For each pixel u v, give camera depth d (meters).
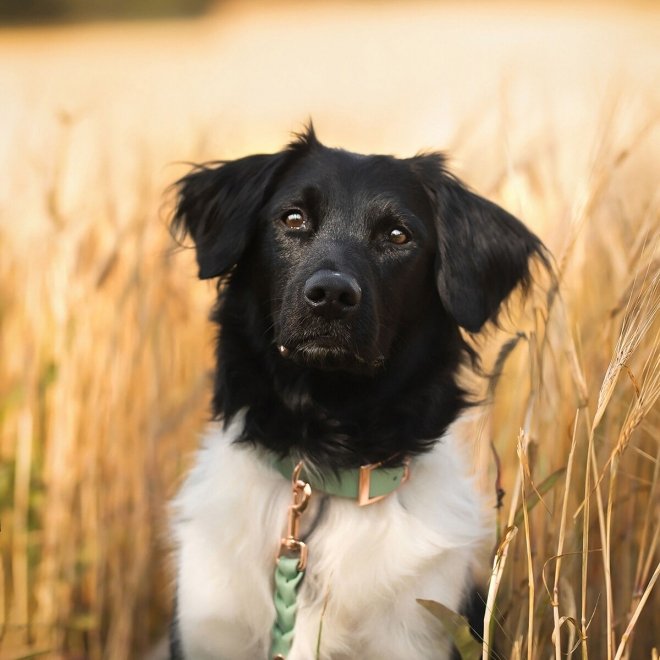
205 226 4.58
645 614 4.57
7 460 5.98
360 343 3.79
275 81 23.78
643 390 3.46
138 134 7.01
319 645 3.79
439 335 4.30
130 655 5.56
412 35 31.66
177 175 6.43
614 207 5.10
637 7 35.97
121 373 5.79
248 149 8.41
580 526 4.12
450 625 3.58
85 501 5.70
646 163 5.12
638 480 4.43
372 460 4.06
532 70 9.17
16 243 6.75
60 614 5.48
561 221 5.12
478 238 4.37
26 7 42.22
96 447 5.70
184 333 6.16
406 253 4.12
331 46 31.75
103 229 5.99
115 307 5.81
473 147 6.32
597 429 4.42
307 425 4.08
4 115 9.45
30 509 5.75
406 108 11.48
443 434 4.24
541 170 5.69
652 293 3.50
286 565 3.93
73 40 34.31
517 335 4.19
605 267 5.13
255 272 4.25
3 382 6.39
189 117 7.34
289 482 4.12
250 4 47.69
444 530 4.05
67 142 6.14
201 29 39.19
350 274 3.78
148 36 36.62
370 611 3.95
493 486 4.84
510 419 5.18
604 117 4.84
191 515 4.22
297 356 3.87
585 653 3.56
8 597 5.64
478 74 17.11
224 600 4.01
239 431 4.22
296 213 4.15
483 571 4.41
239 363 4.24
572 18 32.78
